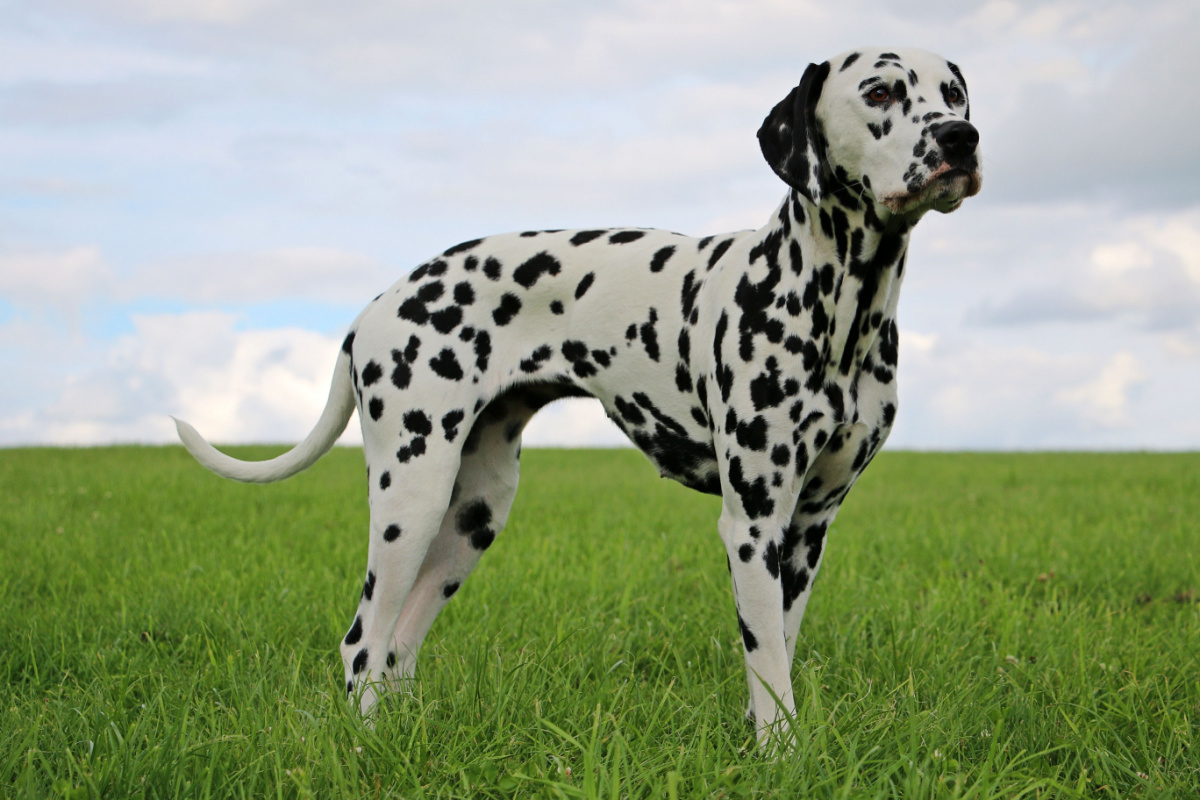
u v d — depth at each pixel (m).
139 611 4.20
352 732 2.52
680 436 3.21
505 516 3.67
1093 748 2.62
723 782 2.22
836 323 2.82
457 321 3.31
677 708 2.93
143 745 2.55
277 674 3.39
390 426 3.30
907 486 10.84
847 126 2.75
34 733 2.52
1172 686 3.22
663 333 3.14
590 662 3.45
